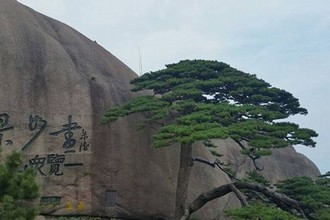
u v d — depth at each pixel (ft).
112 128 53.31
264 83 48.52
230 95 49.01
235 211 36.32
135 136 54.75
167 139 42.22
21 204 28.84
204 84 47.57
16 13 54.08
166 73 52.47
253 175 52.75
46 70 51.70
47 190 48.21
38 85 50.67
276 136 42.86
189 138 38.65
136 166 53.72
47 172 48.70
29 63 51.03
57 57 53.01
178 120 43.68
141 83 52.42
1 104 48.32
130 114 52.29
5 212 26.84
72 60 54.60
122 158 53.01
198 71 51.06
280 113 44.57
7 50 50.34
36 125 49.37
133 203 52.31
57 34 57.41
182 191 48.70
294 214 41.45
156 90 51.98
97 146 51.85
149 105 47.65
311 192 41.68
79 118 51.62
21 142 48.16
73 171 49.96
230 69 51.80
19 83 49.80
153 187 54.03
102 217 50.42
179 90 46.83
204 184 59.52
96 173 51.03
